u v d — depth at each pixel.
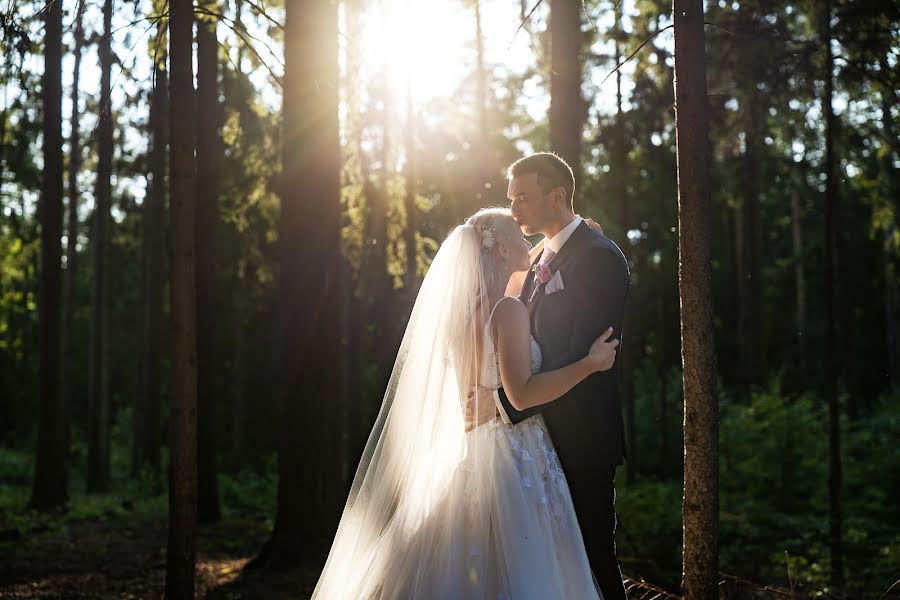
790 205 29.00
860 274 25.50
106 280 18.89
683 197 3.80
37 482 13.98
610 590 3.46
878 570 8.08
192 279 4.79
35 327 19.05
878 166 10.57
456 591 3.16
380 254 12.05
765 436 14.40
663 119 13.49
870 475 14.17
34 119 14.22
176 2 4.76
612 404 3.48
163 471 18.34
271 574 8.07
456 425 3.42
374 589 3.30
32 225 17.27
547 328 3.43
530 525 3.21
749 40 8.67
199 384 13.31
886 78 8.42
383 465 3.47
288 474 8.40
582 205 9.28
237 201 10.82
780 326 30.11
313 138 8.21
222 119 13.23
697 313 3.74
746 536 11.04
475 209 16.47
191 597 4.75
